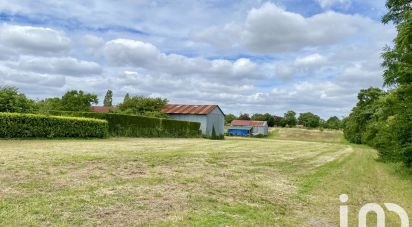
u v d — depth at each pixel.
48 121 22.17
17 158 11.83
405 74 13.20
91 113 30.11
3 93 22.55
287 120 131.75
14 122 20.22
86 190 8.20
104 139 26.17
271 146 31.34
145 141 27.31
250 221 6.94
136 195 8.21
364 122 53.44
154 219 6.53
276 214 7.66
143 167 12.26
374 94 53.47
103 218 6.35
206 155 18.02
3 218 5.86
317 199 9.41
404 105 14.32
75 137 24.31
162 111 51.31
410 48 12.84
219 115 54.16
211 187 9.92
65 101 44.22
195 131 44.53
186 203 7.91
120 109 49.12
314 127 126.69
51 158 12.34
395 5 13.88
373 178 13.79
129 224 6.13
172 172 11.80
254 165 15.79
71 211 6.57
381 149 20.97
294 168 15.82
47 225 5.74
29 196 7.29
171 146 23.00
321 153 26.50
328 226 6.95
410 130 14.51
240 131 89.94
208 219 6.81
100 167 11.44
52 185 8.38
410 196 10.04
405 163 15.77
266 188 10.48
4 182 8.27
